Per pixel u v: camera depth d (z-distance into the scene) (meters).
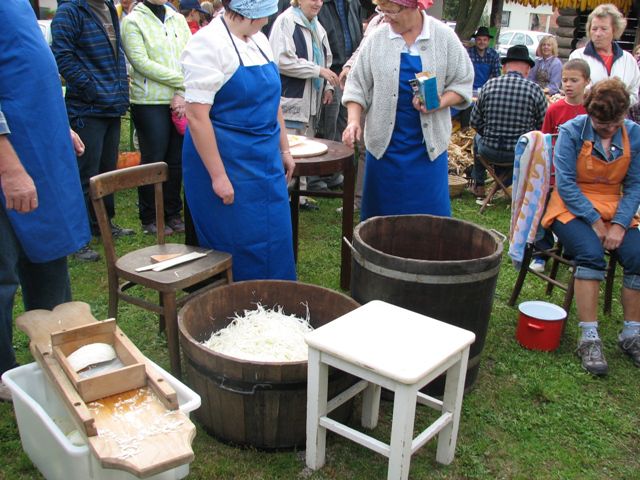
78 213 2.49
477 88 7.49
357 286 2.67
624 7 9.19
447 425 2.24
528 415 2.64
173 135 4.48
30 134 2.22
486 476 2.27
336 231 4.81
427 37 3.06
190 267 2.64
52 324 2.23
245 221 2.82
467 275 2.43
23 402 2.04
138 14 4.18
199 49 2.55
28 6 2.21
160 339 3.08
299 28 4.54
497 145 5.37
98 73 3.92
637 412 2.72
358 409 2.60
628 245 3.09
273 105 2.79
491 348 3.18
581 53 4.84
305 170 3.29
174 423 1.85
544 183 3.31
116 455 1.71
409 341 2.08
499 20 9.97
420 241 3.02
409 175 3.27
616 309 3.70
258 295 2.71
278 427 2.23
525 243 3.46
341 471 2.23
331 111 5.34
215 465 2.22
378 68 3.13
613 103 2.92
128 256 2.78
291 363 2.10
